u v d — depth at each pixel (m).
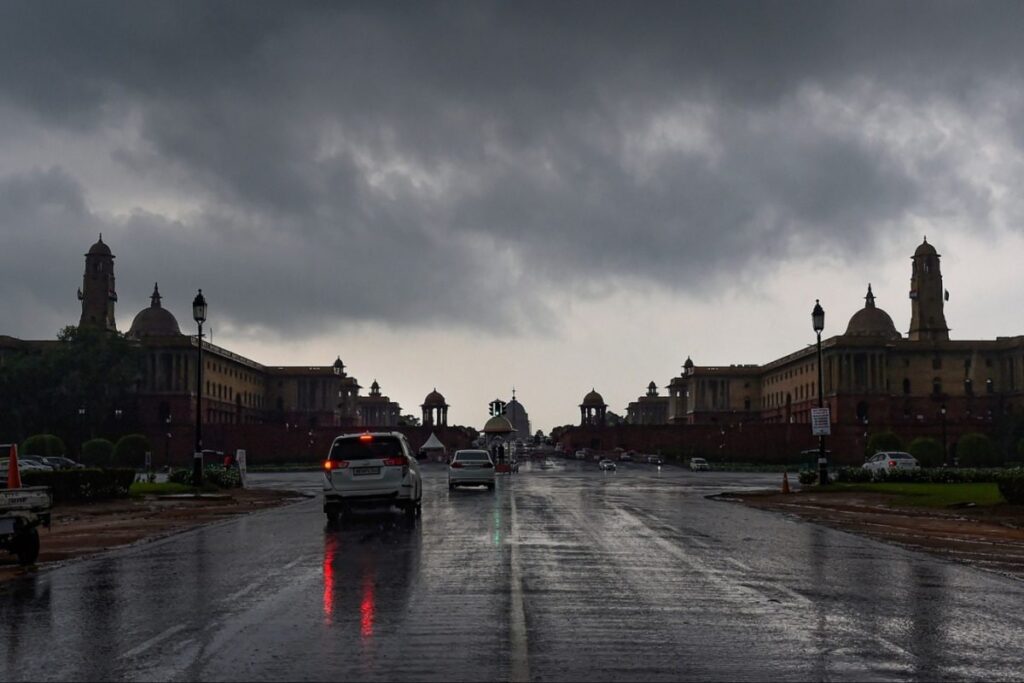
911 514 29.11
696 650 9.23
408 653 9.03
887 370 138.38
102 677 8.26
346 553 17.28
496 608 11.43
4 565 16.41
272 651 9.16
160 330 150.00
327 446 124.00
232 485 46.22
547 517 26.00
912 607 11.81
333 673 8.29
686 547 18.53
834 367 132.25
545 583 13.46
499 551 17.44
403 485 24.72
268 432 121.81
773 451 122.88
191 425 121.00
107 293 143.88
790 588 13.29
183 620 10.87
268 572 14.88
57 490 32.91
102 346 117.06
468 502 33.41
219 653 9.12
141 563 16.44
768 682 8.05
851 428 124.06
